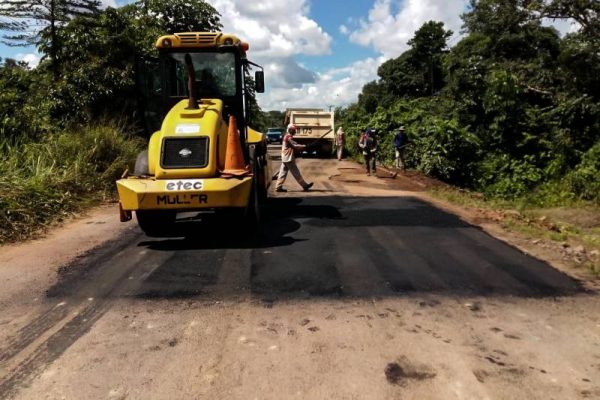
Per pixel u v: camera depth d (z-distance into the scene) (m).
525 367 3.57
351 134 29.38
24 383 3.41
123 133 13.96
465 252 6.46
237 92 8.08
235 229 7.53
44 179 9.76
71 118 14.32
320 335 4.06
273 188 13.18
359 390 3.27
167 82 8.06
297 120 28.14
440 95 25.23
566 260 6.12
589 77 19.17
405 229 7.81
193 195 6.35
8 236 7.45
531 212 11.90
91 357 3.76
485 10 25.53
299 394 3.23
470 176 19.39
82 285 5.34
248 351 3.81
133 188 6.36
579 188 16.25
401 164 19.64
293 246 6.77
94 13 15.27
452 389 3.28
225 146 6.85
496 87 20.56
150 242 7.13
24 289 5.25
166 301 4.85
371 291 5.04
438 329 4.17
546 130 20.28
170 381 3.41
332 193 12.17
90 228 8.18
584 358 3.70
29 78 15.30
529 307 4.65
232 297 4.92
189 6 19.88
